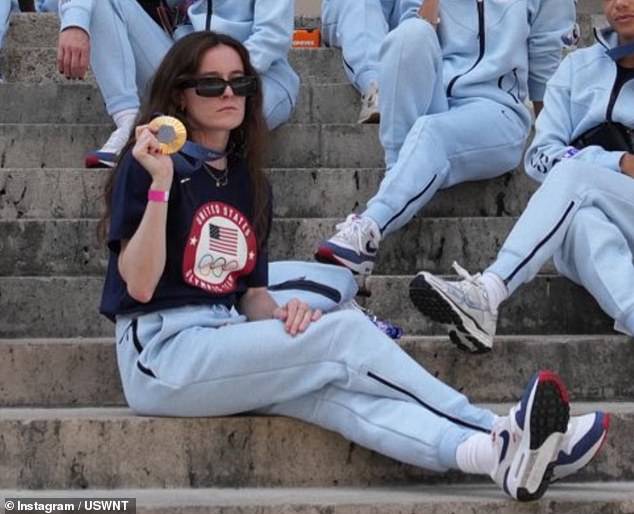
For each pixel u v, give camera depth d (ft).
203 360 14.30
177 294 14.74
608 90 18.95
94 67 21.67
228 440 14.69
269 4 22.35
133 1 22.04
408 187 18.84
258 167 15.46
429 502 13.47
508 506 13.42
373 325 14.30
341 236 18.13
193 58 15.05
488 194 21.20
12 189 20.90
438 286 16.14
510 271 16.62
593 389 16.87
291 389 14.39
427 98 19.98
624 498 13.64
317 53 27.32
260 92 15.44
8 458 14.64
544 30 21.61
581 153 18.29
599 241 17.01
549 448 13.01
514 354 16.76
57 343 16.56
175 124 14.08
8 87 24.70
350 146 23.02
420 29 19.63
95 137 22.86
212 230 14.94
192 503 13.50
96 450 14.64
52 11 30.48
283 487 14.70
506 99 20.76
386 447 14.05
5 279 18.53
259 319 15.33
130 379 14.79
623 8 18.61
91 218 20.79
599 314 18.49
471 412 14.06
